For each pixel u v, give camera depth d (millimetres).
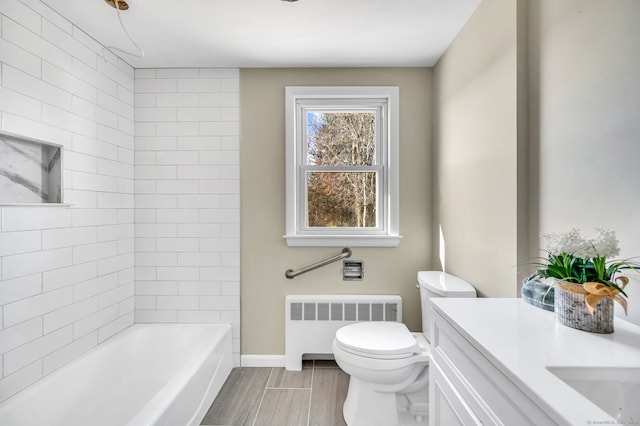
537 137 1332
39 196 1626
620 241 976
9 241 1469
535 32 1332
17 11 1493
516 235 1392
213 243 2432
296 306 2371
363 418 1760
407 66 2404
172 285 2439
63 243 1772
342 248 2449
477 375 869
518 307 1125
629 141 941
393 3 1669
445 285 1785
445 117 2164
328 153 2514
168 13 1740
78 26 1857
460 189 1936
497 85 1527
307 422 1820
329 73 2418
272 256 2451
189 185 2426
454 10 1733
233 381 2238
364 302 2365
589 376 708
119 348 2127
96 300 2031
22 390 1533
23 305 1540
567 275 977
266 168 2439
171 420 1450
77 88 1865
